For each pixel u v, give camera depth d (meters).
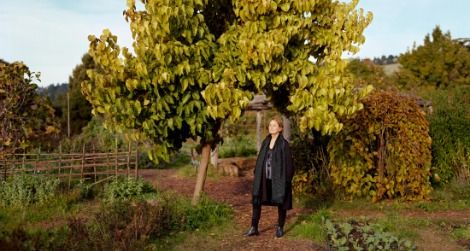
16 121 11.57
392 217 7.73
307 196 9.59
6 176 9.98
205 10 7.74
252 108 14.41
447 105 11.38
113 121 7.25
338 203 8.98
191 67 6.80
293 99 7.11
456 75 27.00
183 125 7.61
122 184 9.87
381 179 9.16
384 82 27.62
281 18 6.92
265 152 6.60
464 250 6.03
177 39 7.04
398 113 9.13
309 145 10.00
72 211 8.34
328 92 6.93
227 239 6.62
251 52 6.69
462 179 10.34
